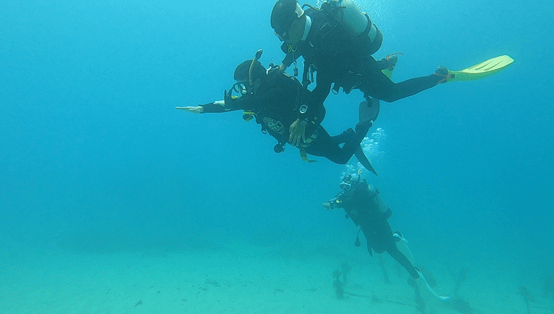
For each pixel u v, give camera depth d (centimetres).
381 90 254
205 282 1121
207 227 3112
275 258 1711
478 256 1930
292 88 249
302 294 989
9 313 816
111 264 1480
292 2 205
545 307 923
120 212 3047
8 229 2945
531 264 1684
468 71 291
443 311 835
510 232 3778
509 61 286
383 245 639
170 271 1320
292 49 229
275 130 266
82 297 938
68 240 2078
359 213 634
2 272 1317
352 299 937
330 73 216
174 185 3038
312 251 1800
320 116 245
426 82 277
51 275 1251
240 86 258
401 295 991
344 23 212
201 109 285
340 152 306
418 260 1694
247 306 853
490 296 1038
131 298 921
